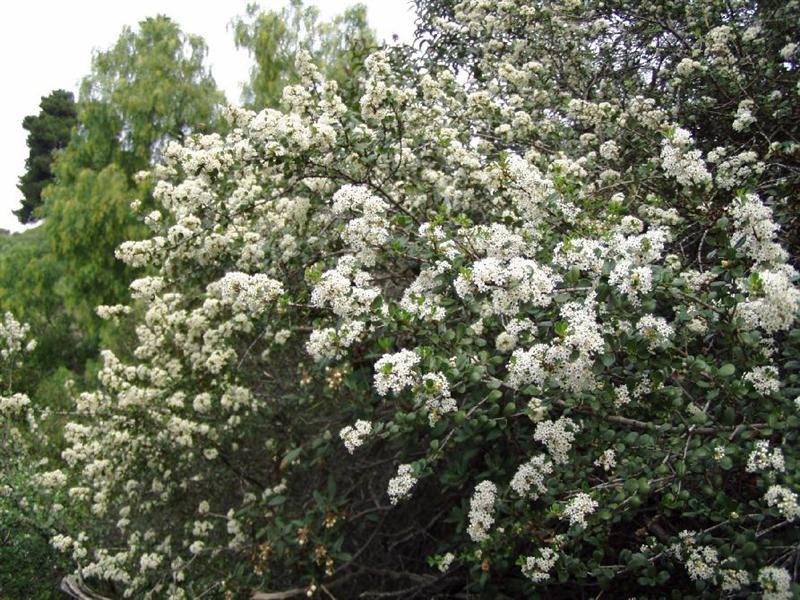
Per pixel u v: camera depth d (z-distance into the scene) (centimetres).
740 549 204
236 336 429
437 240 281
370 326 274
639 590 274
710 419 229
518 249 272
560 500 243
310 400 402
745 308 217
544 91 466
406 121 388
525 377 230
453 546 332
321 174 348
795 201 310
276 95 1086
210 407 423
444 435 298
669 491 236
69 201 1113
